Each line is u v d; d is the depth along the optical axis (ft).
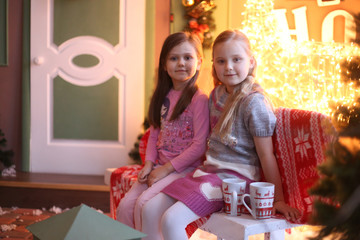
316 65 9.50
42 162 10.55
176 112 5.88
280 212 4.61
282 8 9.72
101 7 10.25
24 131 10.51
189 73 5.93
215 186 4.86
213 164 5.16
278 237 5.24
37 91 10.48
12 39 10.54
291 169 4.92
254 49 9.62
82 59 10.38
